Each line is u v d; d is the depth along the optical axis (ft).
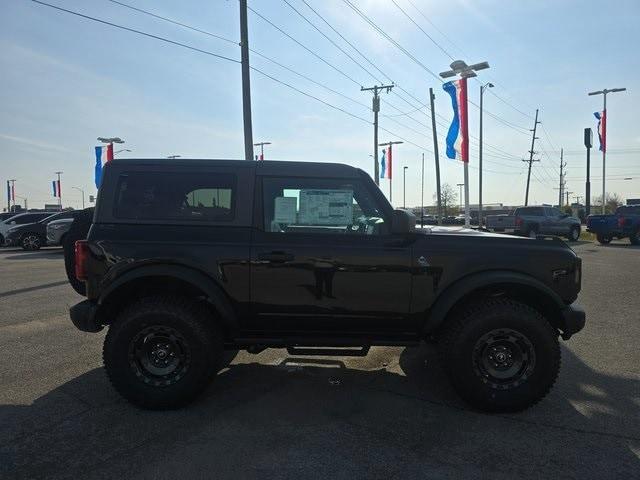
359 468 10.64
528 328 13.20
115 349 13.41
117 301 14.32
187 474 10.37
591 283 35.04
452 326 13.71
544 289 13.53
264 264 13.62
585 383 15.67
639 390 15.08
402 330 14.08
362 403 14.14
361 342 14.11
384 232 13.97
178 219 14.01
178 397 13.43
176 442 11.75
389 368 17.19
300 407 13.84
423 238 13.91
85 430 12.37
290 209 14.11
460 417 13.23
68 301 28.63
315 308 13.76
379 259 13.62
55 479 10.19
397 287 13.67
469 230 16.46
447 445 11.67
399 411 13.58
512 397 13.23
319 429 12.46
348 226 14.15
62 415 13.25
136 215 14.03
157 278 13.79
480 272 13.75
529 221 80.84
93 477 10.27
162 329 13.51
